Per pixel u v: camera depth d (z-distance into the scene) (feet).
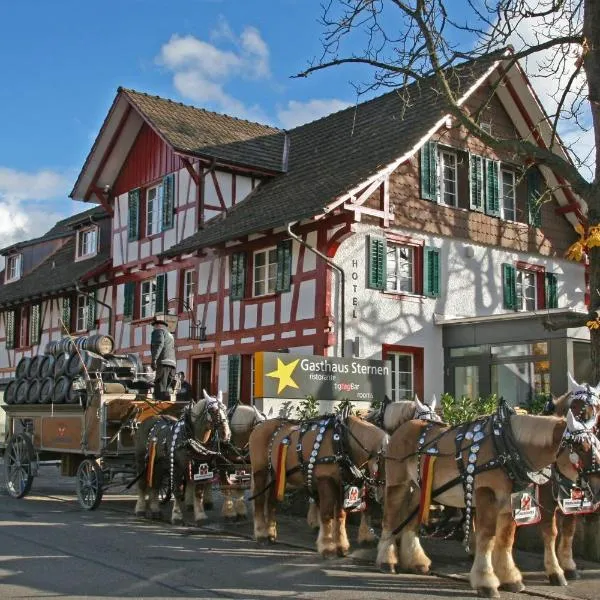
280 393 42.63
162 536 35.35
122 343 82.43
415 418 30.12
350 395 45.44
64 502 47.26
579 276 74.69
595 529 30.53
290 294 61.46
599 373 32.14
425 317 62.75
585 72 33.83
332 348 57.88
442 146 65.31
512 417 25.58
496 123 68.08
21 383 51.44
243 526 38.32
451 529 31.42
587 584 26.91
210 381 70.79
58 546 32.35
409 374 62.18
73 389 45.55
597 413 24.53
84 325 91.35
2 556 30.17
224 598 24.39
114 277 84.64
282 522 39.96
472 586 25.34
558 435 24.21
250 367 65.26
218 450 38.55
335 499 30.81
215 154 71.46
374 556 30.89
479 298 66.49
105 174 84.79
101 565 28.73
